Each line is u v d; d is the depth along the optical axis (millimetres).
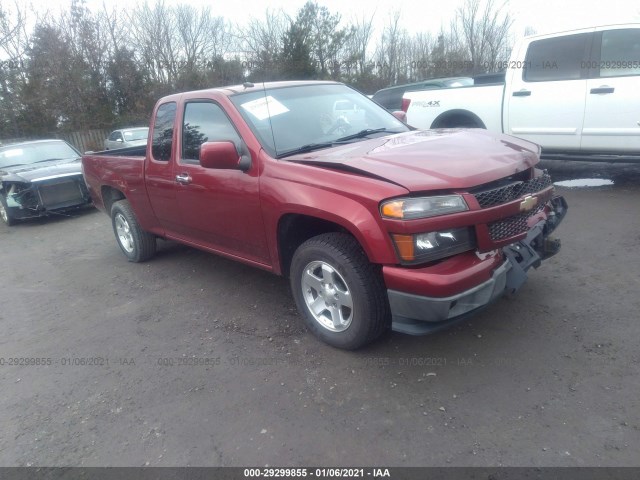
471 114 7477
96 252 7000
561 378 2998
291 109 4188
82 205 9750
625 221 5426
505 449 2525
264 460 2650
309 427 2848
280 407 3047
